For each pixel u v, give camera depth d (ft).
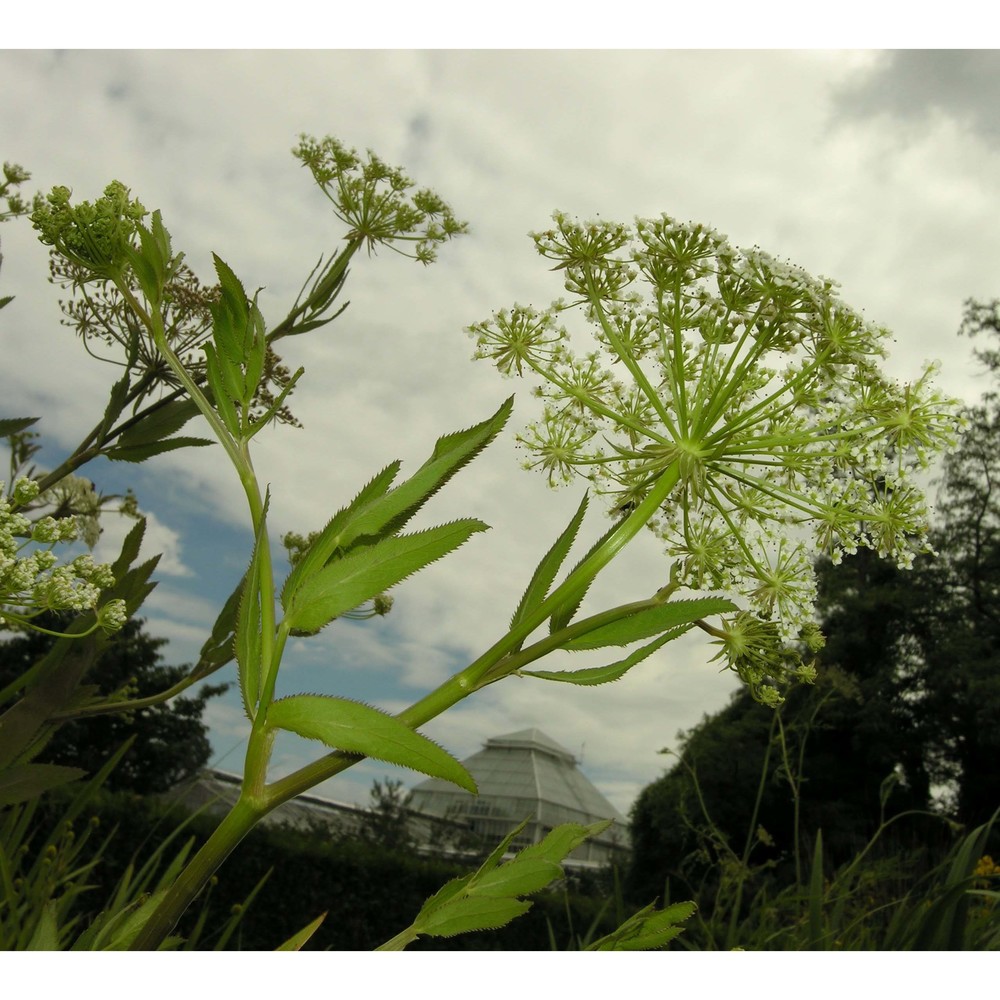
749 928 10.94
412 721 2.80
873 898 12.17
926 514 4.17
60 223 3.42
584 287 4.77
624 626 3.11
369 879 28.14
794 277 3.95
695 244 4.15
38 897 5.71
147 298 3.45
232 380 3.18
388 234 8.28
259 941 25.63
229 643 5.31
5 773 3.77
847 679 12.19
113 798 20.85
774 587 4.30
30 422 5.61
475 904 2.68
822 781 64.80
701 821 56.54
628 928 3.41
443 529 2.78
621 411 4.94
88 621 4.48
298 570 2.83
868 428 4.11
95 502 7.16
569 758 130.11
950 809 65.51
